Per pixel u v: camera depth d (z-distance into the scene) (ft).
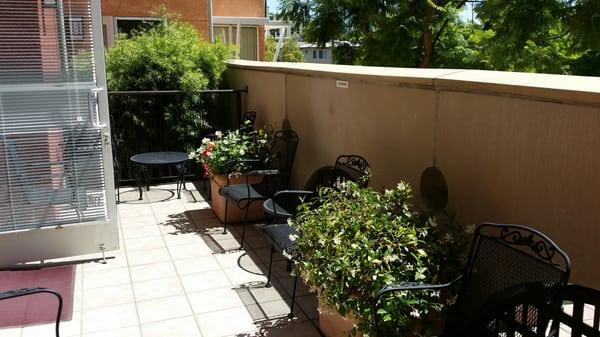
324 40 30.73
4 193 12.40
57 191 12.78
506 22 25.68
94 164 12.92
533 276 6.56
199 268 13.00
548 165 7.55
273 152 16.92
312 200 12.35
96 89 12.51
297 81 16.56
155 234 15.47
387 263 7.99
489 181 8.73
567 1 24.79
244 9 33.30
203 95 22.35
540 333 6.27
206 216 17.21
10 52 11.81
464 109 9.23
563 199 7.34
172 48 21.89
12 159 12.29
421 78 10.09
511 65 26.13
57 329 7.50
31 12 11.80
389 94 11.51
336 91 14.01
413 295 7.74
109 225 13.35
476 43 30.27
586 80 8.34
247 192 14.57
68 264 13.15
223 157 16.35
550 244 6.41
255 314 10.72
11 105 12.03
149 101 21.17
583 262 7.10
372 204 9.35
